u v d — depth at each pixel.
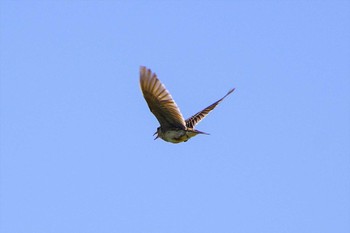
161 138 20.55
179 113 19.75
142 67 18.94
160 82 19.27
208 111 21.91
